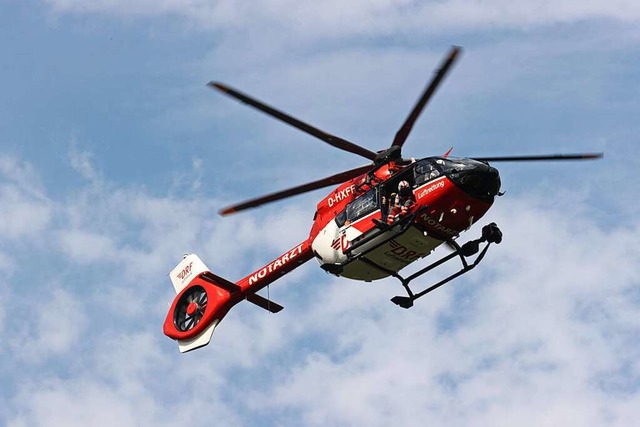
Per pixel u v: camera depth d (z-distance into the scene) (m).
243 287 80.38
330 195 73.44
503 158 67.06
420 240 67.38
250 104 61.66
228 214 68.69
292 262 76.69
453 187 65.06
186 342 83.38
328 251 71.50
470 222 67.00
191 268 86.81
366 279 72.06
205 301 84.56
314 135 65.50
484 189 65.56
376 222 66.50
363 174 70.38
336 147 66.75
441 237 67.44
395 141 67.06
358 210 69.81
